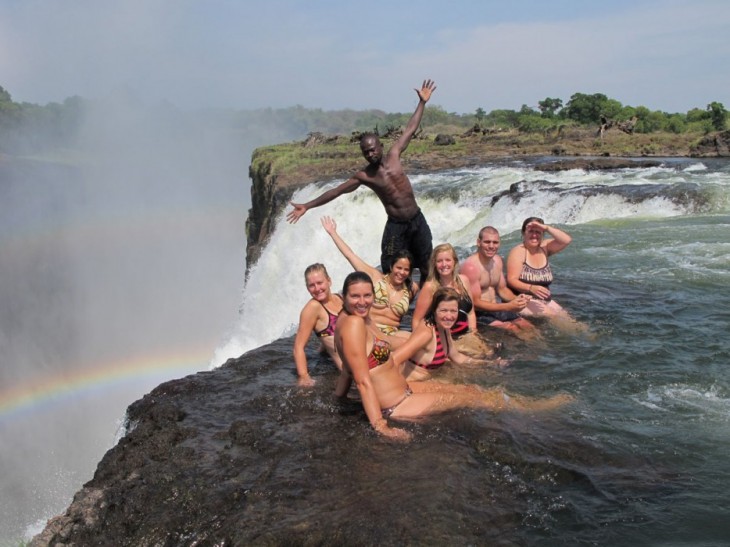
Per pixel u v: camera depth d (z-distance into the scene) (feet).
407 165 104.94
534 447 15.39
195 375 20.81
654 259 36.04
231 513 13.17
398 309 23.52
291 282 69.72
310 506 13.24
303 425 16.92
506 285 26.73
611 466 14.62
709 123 183.73
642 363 20.86
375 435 16.17
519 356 21.71
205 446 15.94
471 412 17.19
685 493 13.47
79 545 12.95
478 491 13.66
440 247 21.59
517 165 96.27
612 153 114.62
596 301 27.96
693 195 53.42
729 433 16.07
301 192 84.07
